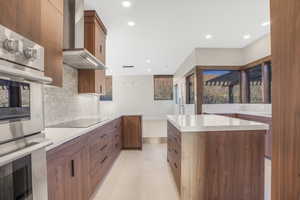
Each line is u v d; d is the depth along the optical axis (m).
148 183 2.73
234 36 4.55
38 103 1.03
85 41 3.19
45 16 1.55
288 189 0.83
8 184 0.79
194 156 2.01
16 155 0.79
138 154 4.22
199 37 4.56
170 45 5.17
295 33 0.77
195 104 5.59
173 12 3.25
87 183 2.06
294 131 0.79
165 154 4.20
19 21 1.06
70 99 3.13
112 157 3.46
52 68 1.71
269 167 3.19
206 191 2.02
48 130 1.92
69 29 2.60
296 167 0.78
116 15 3.33
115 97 11.09
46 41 1.58
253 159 2.04
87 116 3.90
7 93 0.79
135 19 3.50
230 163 2.03
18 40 0.87
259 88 5.02
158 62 7.45
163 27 3.91
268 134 3.63
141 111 11.02
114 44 4.99
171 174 3.04
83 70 3.44
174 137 2.57
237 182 2.03
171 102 10.98
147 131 6.57
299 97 0.76
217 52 5.51
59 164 1.42
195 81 5.54
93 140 2.28
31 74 0.90
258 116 4.04
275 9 0.88
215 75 5.66
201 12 3.26
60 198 1.43
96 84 3.48
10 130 0.80
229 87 5.70
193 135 2.01
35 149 0.92
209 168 2.02
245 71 5.55
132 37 4.46
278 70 0.87
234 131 2.02
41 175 1.03
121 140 4.56
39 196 1.00
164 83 10.98
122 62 7.34
